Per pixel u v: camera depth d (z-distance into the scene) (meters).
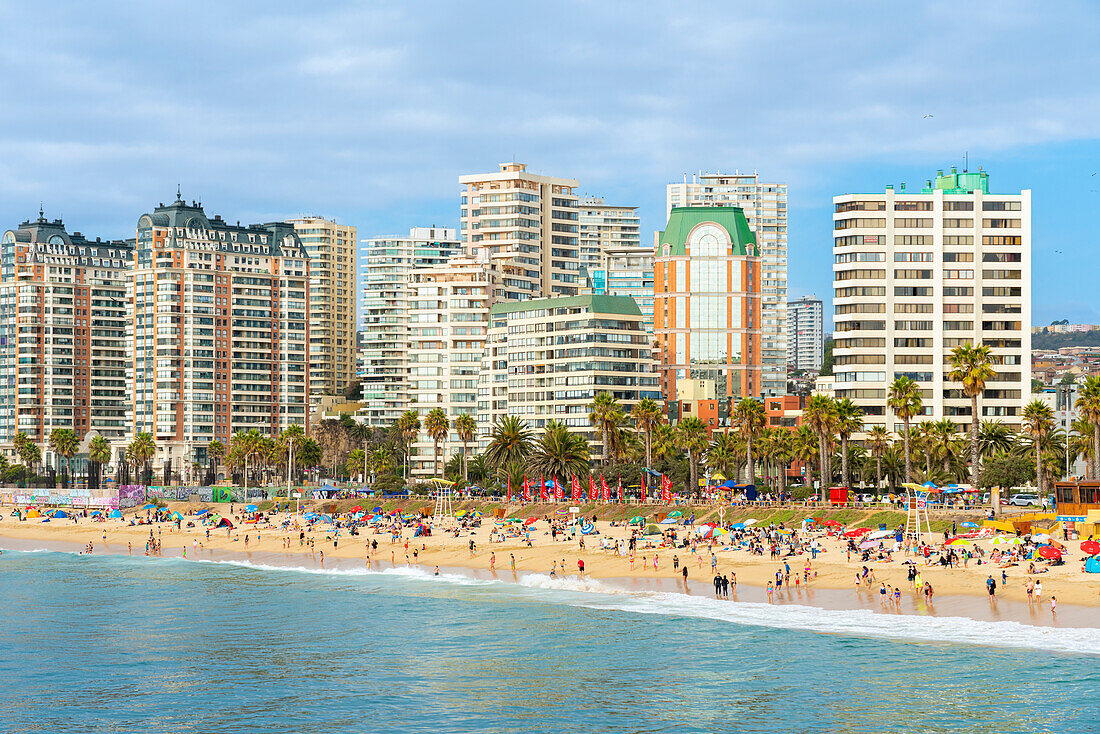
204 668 108.31
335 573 176.12
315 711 93.50
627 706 92.88
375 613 136.88
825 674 98.69
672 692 96.00
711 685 97.56
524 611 134.12
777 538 166.88
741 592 136.88
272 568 185.62
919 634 109.94
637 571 157.00
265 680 103.44
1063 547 136.38
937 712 87.75
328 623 130.75
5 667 109.19
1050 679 93.88
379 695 97.88
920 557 143.38
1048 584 123.81
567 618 128.38
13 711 94.06
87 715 92.88
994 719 85.81
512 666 106.94
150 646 118.75
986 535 153.12
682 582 147.38
